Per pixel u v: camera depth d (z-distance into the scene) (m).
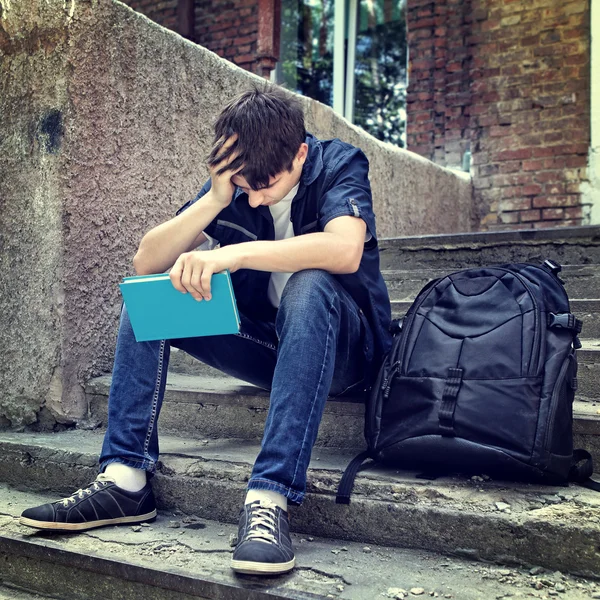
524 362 1.33
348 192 1.49
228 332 1.32
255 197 1.45
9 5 2.01
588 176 4.51
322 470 1.46
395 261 2.92
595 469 1.46
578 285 2.40
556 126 4.59
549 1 4.60
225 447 1.71
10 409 2.01
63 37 1.94
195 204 1.51
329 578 1.19
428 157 4.99
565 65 4.57
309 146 1.59
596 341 2.04
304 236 1.40
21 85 2.00
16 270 2.01
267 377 1.70
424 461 1.38
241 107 1.41
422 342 1.46
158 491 1.57
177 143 2.33
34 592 1.40
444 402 1.34
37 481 1.76
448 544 1.29
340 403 1.66
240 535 1.22
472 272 1.55
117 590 1.30
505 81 4.75
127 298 1.34
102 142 2.04
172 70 2.30
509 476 1.36
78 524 1.40
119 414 1.48
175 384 2.00
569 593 1.13
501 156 4.76
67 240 1.95
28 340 1.99
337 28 5.43
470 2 4.85
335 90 5.44
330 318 1.36
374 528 1.36
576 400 1.77
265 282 1.64
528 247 2.65
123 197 2.13
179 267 1.30
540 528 1.21
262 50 5.13
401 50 5.32
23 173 2.00
